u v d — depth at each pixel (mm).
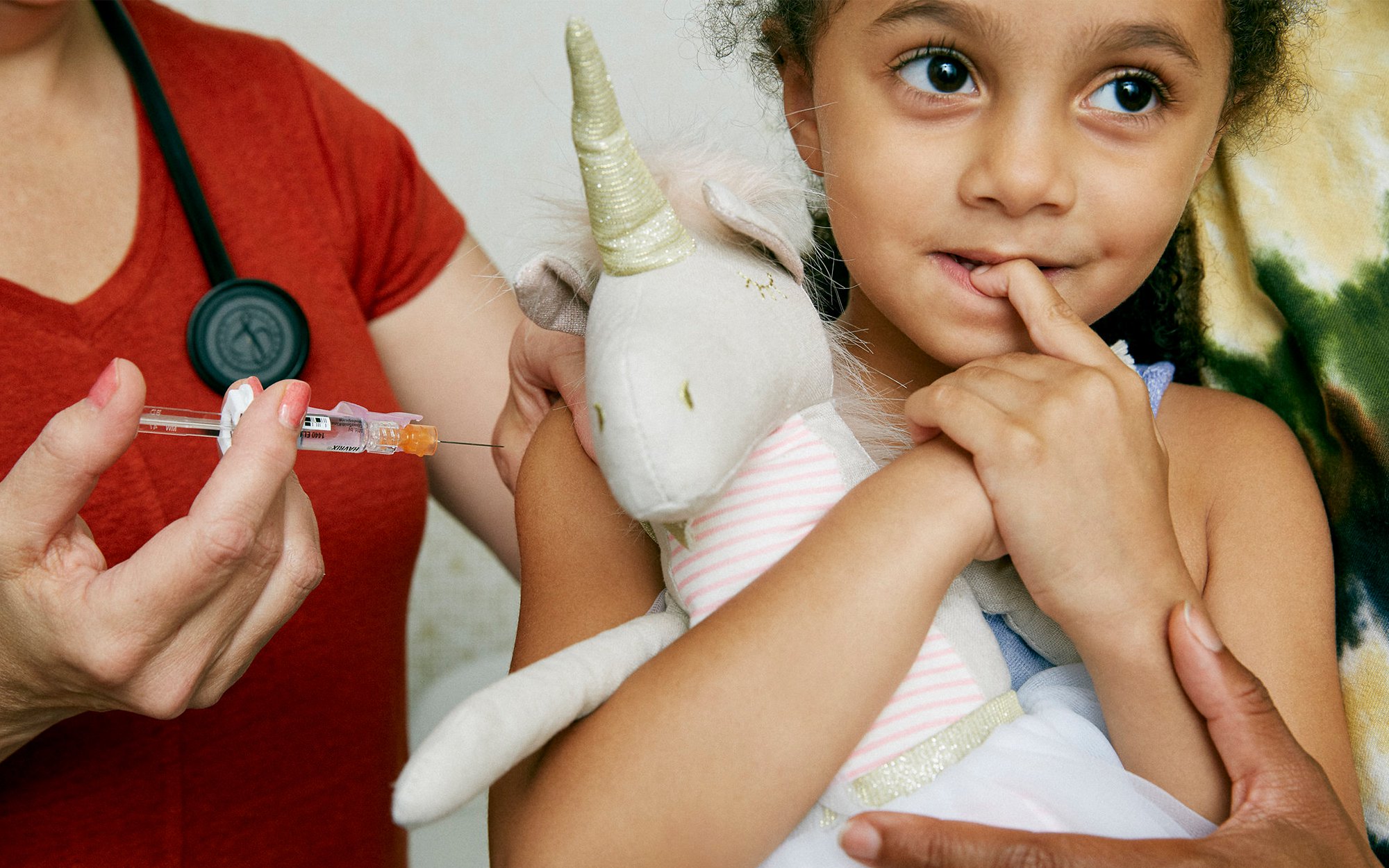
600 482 788
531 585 796
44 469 634
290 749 941
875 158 728
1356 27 892
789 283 643
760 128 949
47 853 820
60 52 925
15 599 658
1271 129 915
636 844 590
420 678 1917
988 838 568
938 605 625
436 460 1204
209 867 893
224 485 652
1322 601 774
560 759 624
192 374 931
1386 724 874
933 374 827
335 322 1026
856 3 730
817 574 612
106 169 943
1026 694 737
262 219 1018
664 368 508
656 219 585
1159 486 658
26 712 735
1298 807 622
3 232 873
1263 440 827
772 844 598
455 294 1193
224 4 1928
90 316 885
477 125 1979
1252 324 979
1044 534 634
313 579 765
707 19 1080
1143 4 663
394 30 1957
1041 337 688
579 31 552
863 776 626
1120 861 569
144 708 705
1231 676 640
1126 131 704
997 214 704
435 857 1551
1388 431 869
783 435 649
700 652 609
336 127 1098
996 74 689
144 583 644
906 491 640
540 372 856
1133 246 725
